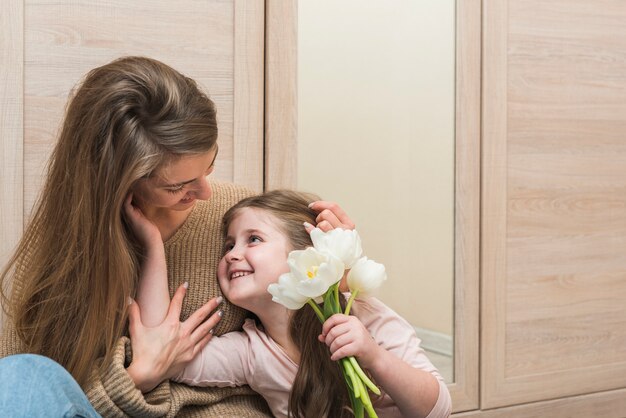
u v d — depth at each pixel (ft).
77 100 3.92
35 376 2.93
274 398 4.27
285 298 3.41
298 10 6.07
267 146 5.98
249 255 4.20
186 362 4.09
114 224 3.82
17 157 5.19
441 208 6.75
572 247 7.22
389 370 3.76
